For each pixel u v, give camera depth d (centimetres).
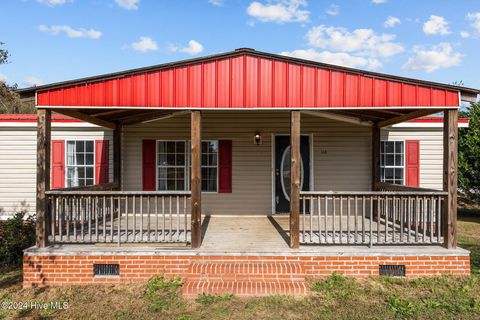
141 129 891
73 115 612
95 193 554
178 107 553
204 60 554
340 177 889
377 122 835
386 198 561
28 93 540
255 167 889
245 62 558
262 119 888
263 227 725
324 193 557
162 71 554
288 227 723
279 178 892
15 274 589
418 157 930
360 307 444
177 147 896
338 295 475
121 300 474
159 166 895
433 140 932
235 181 888
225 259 530
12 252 658
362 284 509
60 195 553
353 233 647
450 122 547
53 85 534
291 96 556
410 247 555
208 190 889
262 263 527
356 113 727
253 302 455
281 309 438
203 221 803
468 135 1139
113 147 873
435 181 930
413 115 660
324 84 557
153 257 535
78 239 564
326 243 564
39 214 542
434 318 418
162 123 891
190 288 476
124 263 534
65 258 532
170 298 473
